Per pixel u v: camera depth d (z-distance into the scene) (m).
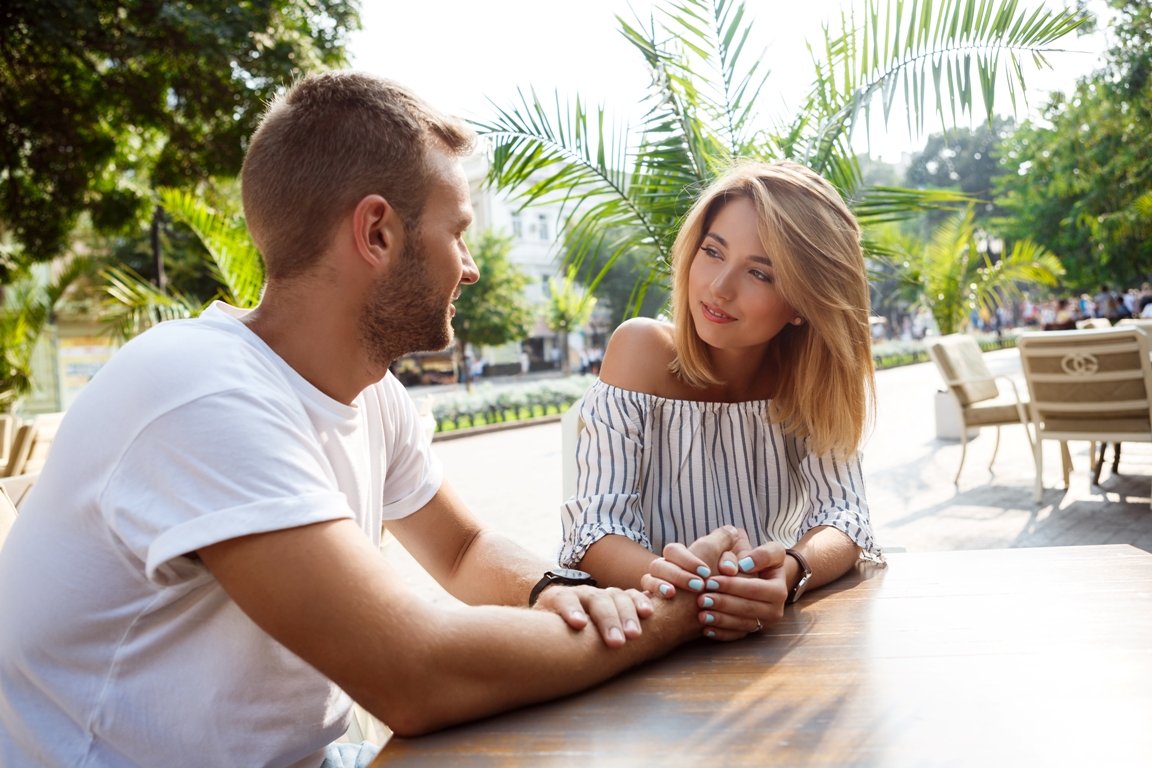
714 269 1.40
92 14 7.98
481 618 0.83
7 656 0.87
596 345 36.19
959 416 5.54
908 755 0.66
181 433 0.78
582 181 2.96
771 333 1.43
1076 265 18.84
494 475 8.07
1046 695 0.76
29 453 4.33
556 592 0.97
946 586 1.15
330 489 0.84
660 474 1.59
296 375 0.94
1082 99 15.59
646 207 2.90
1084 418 4.48
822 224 1.37
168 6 8.20
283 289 0.95
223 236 5.37
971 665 0.85
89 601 0.84
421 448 1.31
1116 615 0.97
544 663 0.82
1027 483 5.39
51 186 9.51
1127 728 0.69
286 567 0.75
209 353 0.84
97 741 0.86
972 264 9.46
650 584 1.02
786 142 2.85
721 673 0.89
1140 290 20.69
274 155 0.92
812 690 0.82
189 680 0.86
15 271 10.51
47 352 20.44
